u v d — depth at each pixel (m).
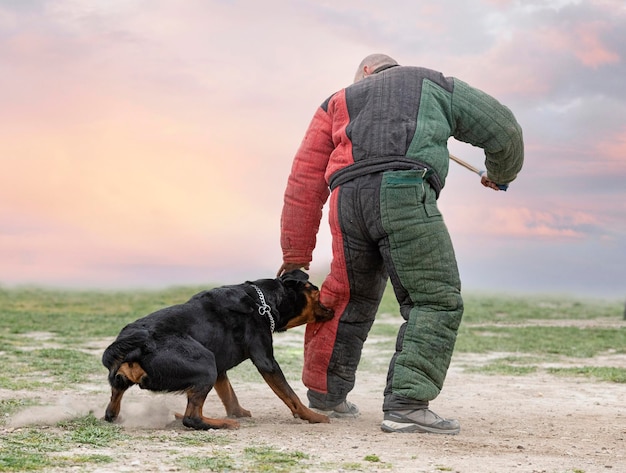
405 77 7.04
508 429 7.16
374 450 5.78
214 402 8.45
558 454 5.95
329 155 7.41
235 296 6.95
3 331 16.03
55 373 10.24
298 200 7.52
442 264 6.78
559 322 22.05
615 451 6.16
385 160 6.76
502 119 7.18
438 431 6.72
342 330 7.38
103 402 7.75
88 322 18.27
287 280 7.28
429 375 6.78
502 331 18.58
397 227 6.70
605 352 15.02
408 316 6.91
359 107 7.02
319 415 7.13
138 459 5.18
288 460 5.26
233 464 5.10
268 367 6.95
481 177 8.01
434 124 6.89
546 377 11.52
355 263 7.12
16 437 5.79
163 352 6.37
